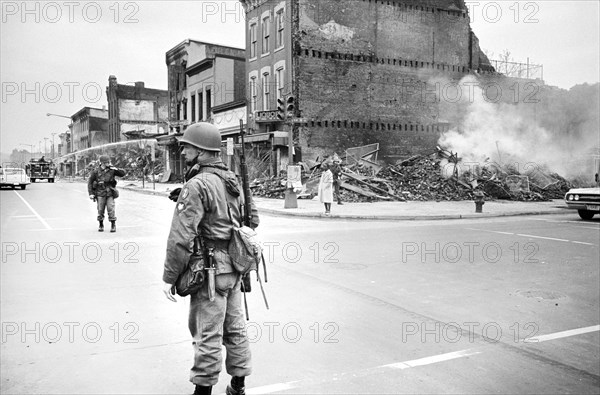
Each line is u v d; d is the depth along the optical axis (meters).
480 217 18.23
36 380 4.02
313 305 6.28
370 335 5.19
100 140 80.50
